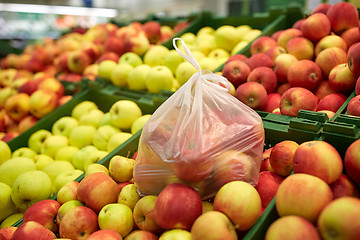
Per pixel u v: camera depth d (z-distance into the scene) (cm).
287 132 131
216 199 98
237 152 109
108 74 241
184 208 97
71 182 135
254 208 94
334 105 147
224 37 245
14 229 119
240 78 175
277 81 181
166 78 205
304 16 221
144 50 266
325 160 97
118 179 136
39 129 220
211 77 125
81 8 492
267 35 231
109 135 186
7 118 251
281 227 81
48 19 514
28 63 328
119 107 188
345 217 72
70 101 231
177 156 104
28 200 143
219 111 118
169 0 532
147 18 372
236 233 94
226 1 538
